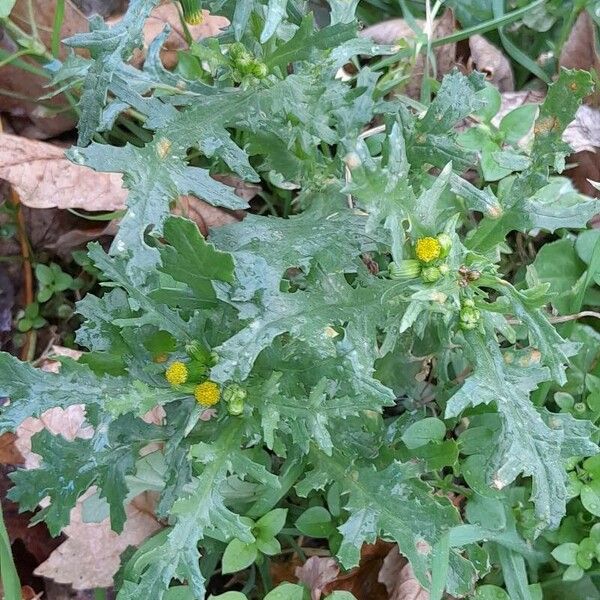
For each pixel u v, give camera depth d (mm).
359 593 287
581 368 294
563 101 206
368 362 212
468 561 238
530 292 203
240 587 294
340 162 252
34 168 302
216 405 214
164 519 289
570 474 273
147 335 228
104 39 200
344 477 234
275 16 188
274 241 226
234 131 323
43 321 327
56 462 235
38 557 298
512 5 342
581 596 274
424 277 193
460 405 208
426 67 321
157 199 192
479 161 311
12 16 320
